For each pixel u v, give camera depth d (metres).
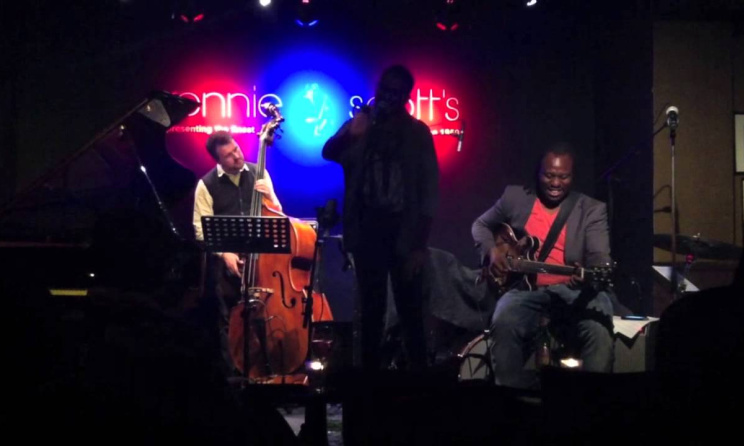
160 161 4.93
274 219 4.24
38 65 6.96
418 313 4.15
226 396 1.54
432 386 2.27
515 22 7.16
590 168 7.19
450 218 7.19
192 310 4.94
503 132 7.18
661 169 6.16
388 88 4.10
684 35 6.23
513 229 5.17
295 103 7.13
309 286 4.98
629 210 6.48
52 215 4.50
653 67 6.21
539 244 4.99
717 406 1.56
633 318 5.12
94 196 4.73
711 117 6.23
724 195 6.24
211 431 1.48
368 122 4.18
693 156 6.23
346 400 2.27
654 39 6.21
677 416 1.58
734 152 6.25
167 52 7.06
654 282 5.95
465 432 2.04
